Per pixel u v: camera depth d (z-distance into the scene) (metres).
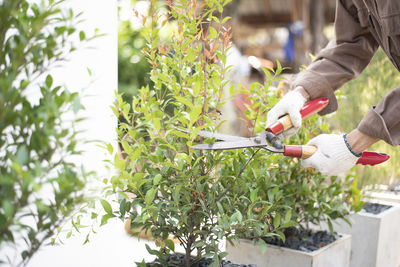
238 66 3.35
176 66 1.06
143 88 1.09
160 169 1.05
